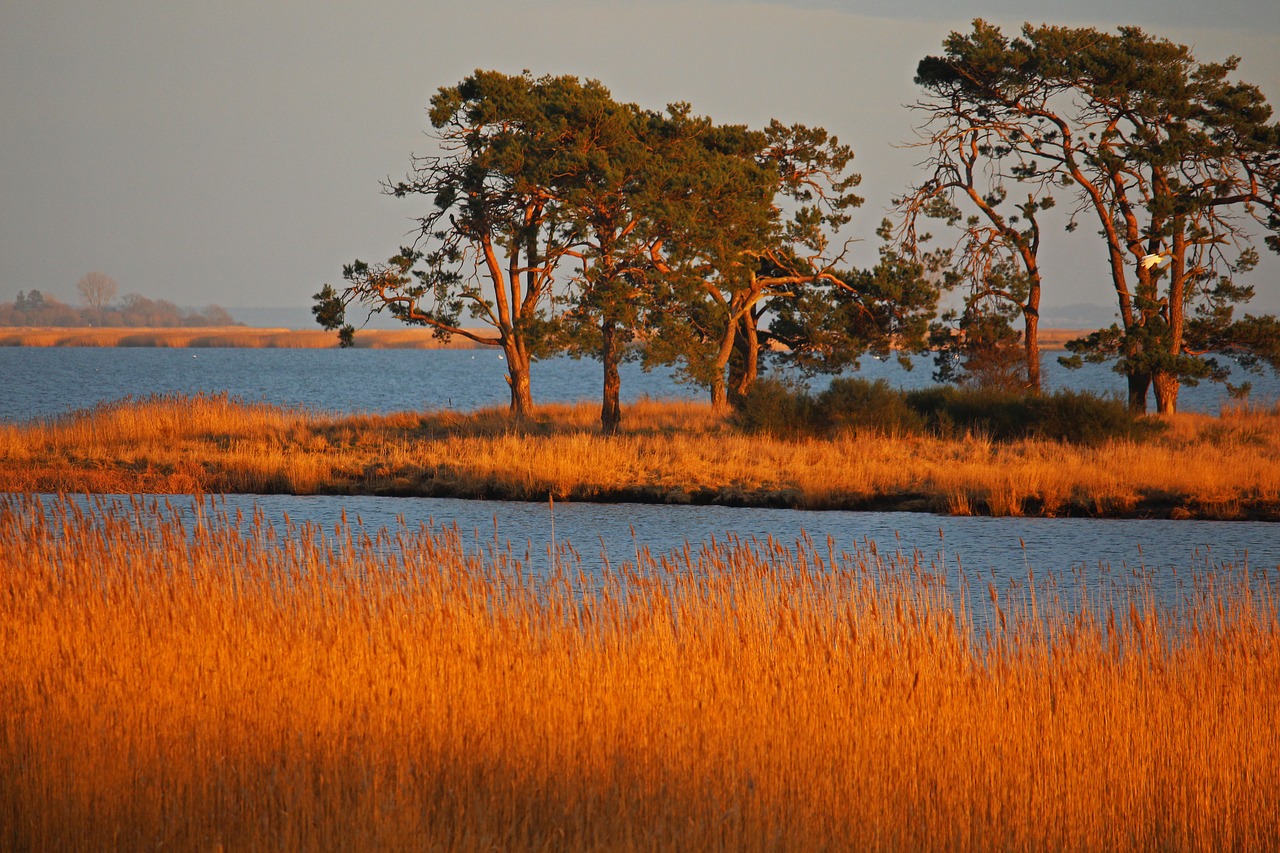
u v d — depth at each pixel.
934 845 24.05
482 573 41.94
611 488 94.31
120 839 22.72
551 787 25.17
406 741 27.12
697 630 35.72
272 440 118.00
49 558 43.00
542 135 131.00
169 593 37.84
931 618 36.31
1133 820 25.91
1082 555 67.38
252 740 26.92
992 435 122.50
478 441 114.06
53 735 26.53
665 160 136.00
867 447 109.25
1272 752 28.02
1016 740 28.05
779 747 27.52
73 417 125.94
